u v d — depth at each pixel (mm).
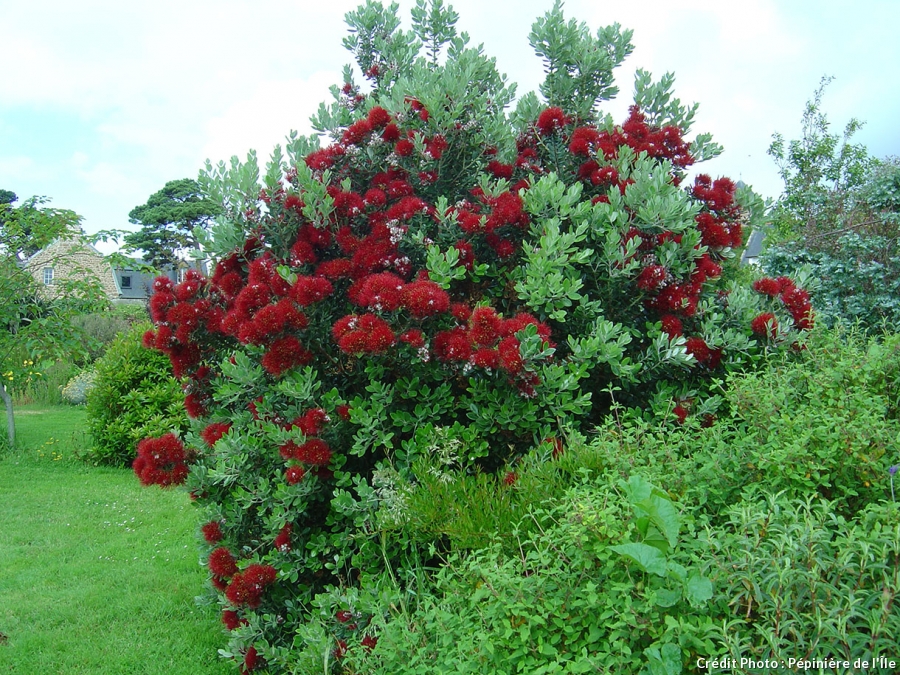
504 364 3031
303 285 3277
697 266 3699
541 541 2221
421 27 4898
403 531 2967
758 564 1832
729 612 1819
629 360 3324
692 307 3623
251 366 3639
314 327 3451
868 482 2236
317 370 3617
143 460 3928
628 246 3354
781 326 3670
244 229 3691
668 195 3537
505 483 2938
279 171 3707
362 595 2982
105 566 5352
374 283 3232
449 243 3680
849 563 1765
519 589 2018
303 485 3305
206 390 4148
